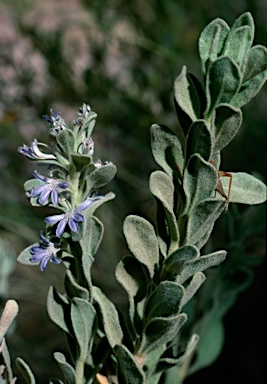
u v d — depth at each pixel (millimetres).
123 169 1064
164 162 265
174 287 250
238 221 509
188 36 1080
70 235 268
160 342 268
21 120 1019
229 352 1021
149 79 1021
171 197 260
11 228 1035
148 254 267
